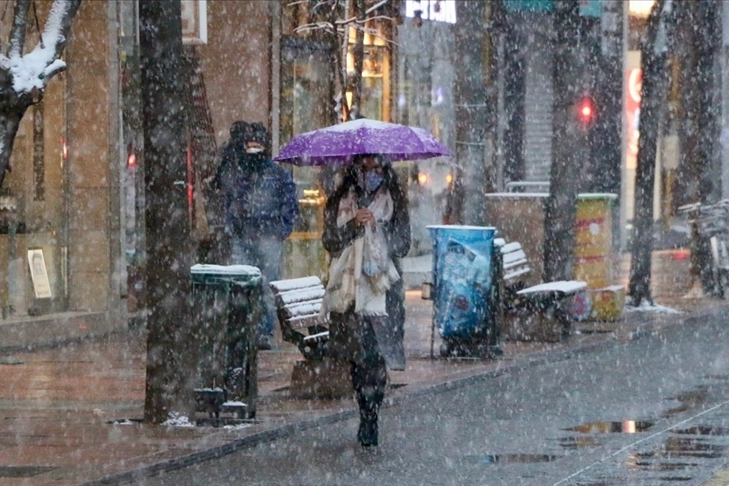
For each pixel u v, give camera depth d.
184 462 20.23
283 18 46.31
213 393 23.44
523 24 65.56
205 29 39.25
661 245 80.56
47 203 37.59
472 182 38.19
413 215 56.88
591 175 72.06
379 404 21.69
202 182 39.78
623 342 37.56
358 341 21.42
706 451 21.09
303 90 47.12
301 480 19.19
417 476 19.42
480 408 25.92
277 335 38.34
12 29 21.12
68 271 38.56
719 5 55.09
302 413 24.62
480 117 38.28
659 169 81.94
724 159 66.88
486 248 32.88
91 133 38.56
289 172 35.84
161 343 23.23
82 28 38.47
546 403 26.50
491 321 32.94
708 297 50.03
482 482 18.91
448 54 58.66
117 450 20.78
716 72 54.75
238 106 44.81
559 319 36.47
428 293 33.69
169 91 23.00
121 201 39.12
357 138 22.05
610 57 72.81
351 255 21.36
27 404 25.72
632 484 18.53
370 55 53.31
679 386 28.70
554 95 40.47
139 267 41.09
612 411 25.38
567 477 19.12
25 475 18.94
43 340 36.06
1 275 35.41
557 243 40.31
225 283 23.47
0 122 20.92
